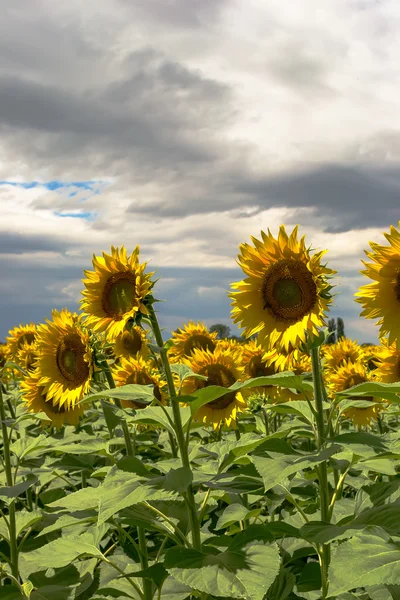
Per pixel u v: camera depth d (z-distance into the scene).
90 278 2.15
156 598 1.89
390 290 1.89
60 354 2.50
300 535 1.63
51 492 2.73
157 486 1.65
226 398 2.86
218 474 1.86
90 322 2.14
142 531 2.07
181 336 3.43
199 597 1.90
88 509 2.00
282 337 1.95
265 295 2.01
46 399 2.57
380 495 1.79
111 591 1.91
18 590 1.93
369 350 3.90
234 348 3.40
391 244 1.86
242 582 1.52
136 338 2.77
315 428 1.85
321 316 1.88
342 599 1.78
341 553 1.50
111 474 1.83
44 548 1.96
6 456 2.23
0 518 2.32
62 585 2.03
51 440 2.58
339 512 2.08
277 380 1.79
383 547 1.51
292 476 2.22
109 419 2.32
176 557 1.62
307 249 1.96
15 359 4.28
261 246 2.01
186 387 2.88
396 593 1.67
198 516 1.83
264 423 2.93
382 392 1.71
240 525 2.29
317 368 1.84
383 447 1.68
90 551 1.93
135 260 2.10
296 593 1.97
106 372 2.40
